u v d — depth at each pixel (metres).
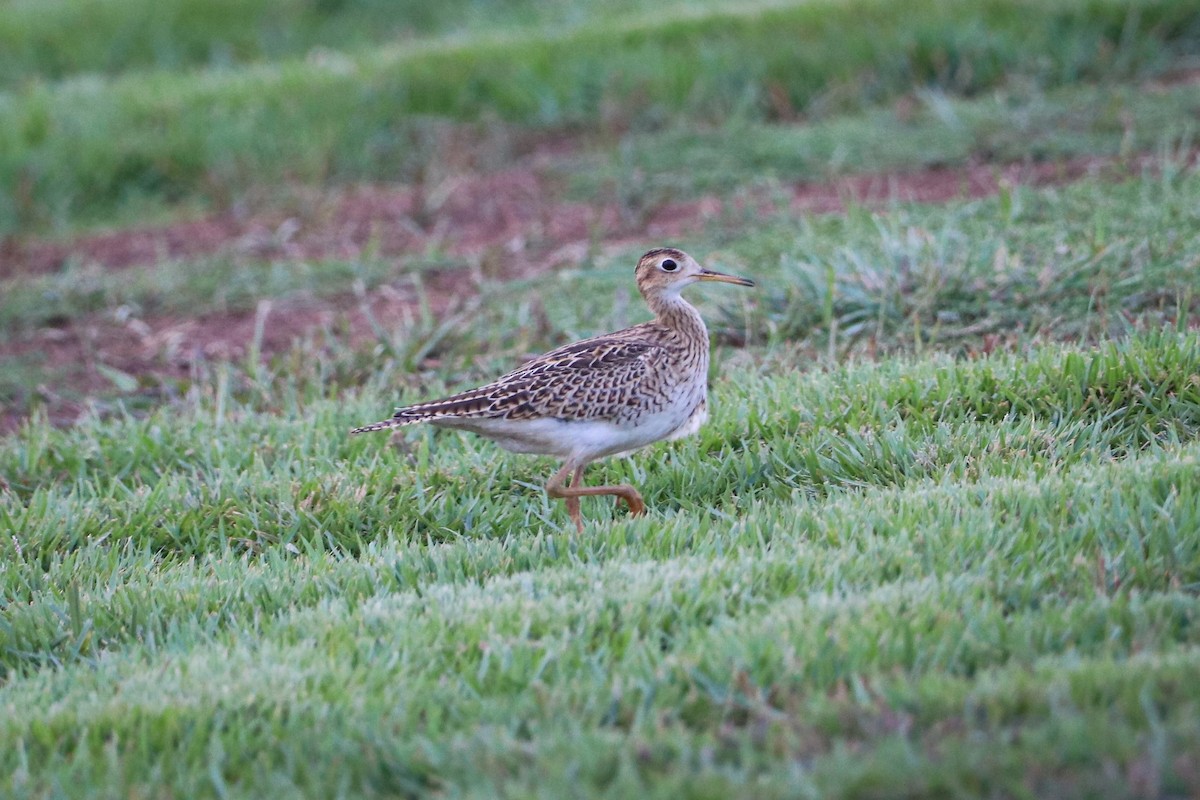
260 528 10.58
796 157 19.78
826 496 10.08
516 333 14.65
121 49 28.64
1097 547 8.45
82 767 7.03
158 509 10.89
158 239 20.52
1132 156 17.53
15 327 17.38
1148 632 7.35
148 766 7.04
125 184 22.59
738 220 17.56
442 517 10.39
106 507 11.04
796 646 7.44
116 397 14.84
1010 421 10.68
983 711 6.74
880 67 22.09
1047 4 22.19
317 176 21.95
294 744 7.08
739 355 13.29
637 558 9.12
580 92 23.11
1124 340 11.61
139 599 9.18
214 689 7.62
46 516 10.74
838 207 17.50
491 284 16.45
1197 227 14.35
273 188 21.86
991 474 9.89
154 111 23.72
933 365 11.75
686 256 10.70
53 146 22.77
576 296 15.80
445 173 21.64
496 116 22.98
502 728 7.00
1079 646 7.40
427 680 7.66
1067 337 12.55
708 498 10.41
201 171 22.58
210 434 12.55
